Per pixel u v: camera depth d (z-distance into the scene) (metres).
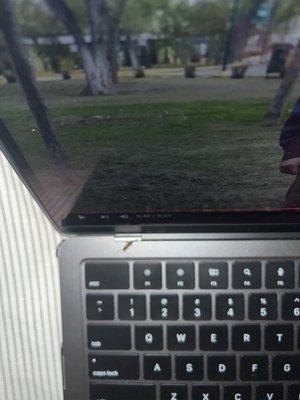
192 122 0.25
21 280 0.34
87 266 0.32
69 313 0.32
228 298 0.31
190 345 0.31
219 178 0.28
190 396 0.31
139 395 0.32
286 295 0.31
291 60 0.23
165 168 0.28
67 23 0.23
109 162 0.28
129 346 0.32
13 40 0.23
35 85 0.24
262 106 0.24
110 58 0.24
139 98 0.25
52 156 0.28
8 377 0.35
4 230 0.34
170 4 0.22
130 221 0.31
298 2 0.22
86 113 0.25
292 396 0.31
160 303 0.31
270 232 0.31
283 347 0.31
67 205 0.30
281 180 0.28
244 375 0.31
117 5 0.23
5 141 0.27
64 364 0.32
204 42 0.23
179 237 0.31
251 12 0.22
